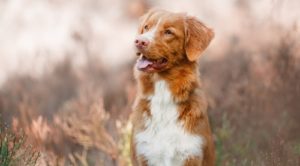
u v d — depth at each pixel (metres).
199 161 8.23
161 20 8.38
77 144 11.80
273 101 11.93
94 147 11.77
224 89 13.12
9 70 17.73
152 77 8.38
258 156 10.34
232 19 18.50
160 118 8.33
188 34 8.41
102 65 17.34
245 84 12.78
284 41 12.56
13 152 8.46
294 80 12.12
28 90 16.14
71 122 11.98
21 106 12.99
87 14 20.44
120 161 10.97
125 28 19.83
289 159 9.55
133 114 8.58
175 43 8.30
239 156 10.60
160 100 8.34
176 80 8.30
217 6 19.47
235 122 11.62
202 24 8.61
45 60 17.84
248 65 14.51
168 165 8.28
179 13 8.56
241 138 11.09
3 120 13.12
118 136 11.62
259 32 15.87
